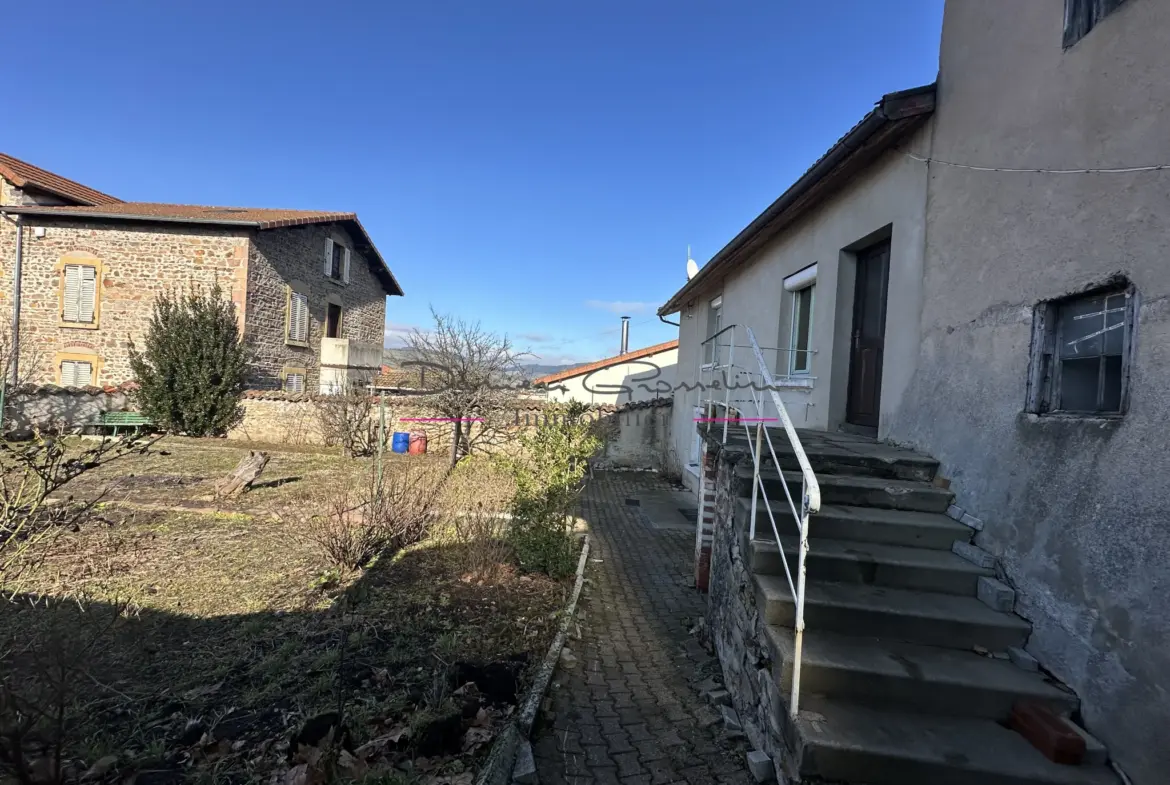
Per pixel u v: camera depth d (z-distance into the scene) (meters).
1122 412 2.85
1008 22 3.85
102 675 3.48
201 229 16.73
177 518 7.26
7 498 4.12
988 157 3.99
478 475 11.63
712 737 3.39
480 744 2.99
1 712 2.17
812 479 2.66
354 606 4.71
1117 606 2.64
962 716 2.85
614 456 16.11
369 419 15.28
